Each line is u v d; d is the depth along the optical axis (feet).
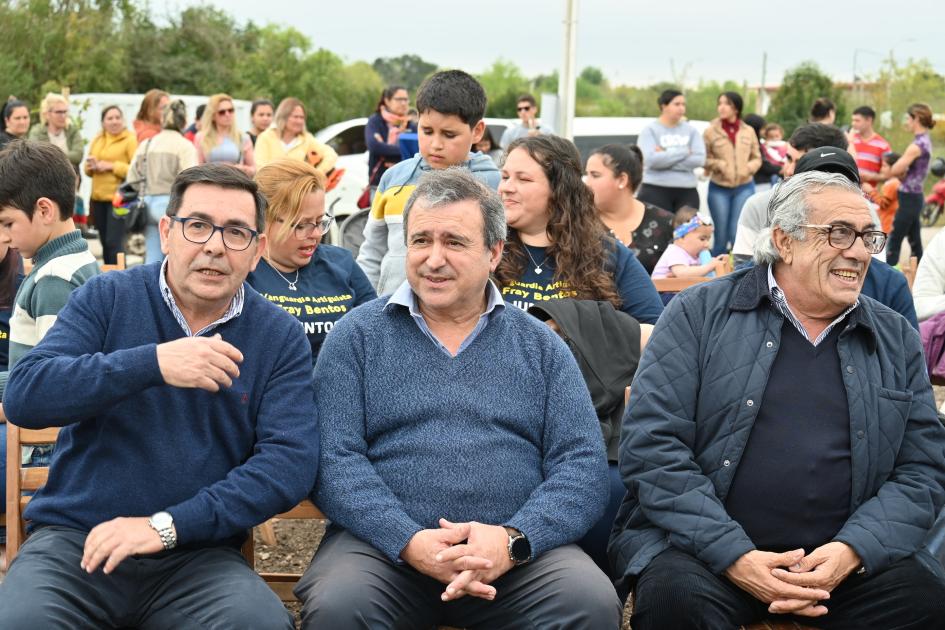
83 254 11.41
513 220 12.51
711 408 10.09
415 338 10.04
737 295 10.32
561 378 10.18
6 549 10.10
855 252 9.74
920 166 41.06
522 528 9.39
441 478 9.70
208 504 9.03
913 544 9.71
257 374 9.64
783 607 9.30
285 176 12.30
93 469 9.21
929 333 14.57
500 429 9.96
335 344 10.08
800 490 9.86
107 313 9.45
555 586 9.29
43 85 89.71
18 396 8.84
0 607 8.41
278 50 121.80
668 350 10.29
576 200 12.57
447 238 9.78
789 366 10.10
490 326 10.20
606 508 10.41
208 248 9.16
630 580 10.00
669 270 19.84
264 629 8.70
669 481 9.86
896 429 10.01
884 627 9.63
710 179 36.29
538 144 12.55
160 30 110.83
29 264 15.17
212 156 33.58
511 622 9.46
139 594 9.06
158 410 9.20
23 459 10.53
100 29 101.40
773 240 10.17
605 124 44.62
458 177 10.07
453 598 9.20
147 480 9.17
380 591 9.14
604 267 12.78
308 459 9.50
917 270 16.63
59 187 11.19
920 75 108.06
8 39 90.33
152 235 29.43
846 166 12.35
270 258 12.58
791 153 17.44
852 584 9.80
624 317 11.77
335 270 12.98
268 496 9.23
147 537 8.78
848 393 9.92
